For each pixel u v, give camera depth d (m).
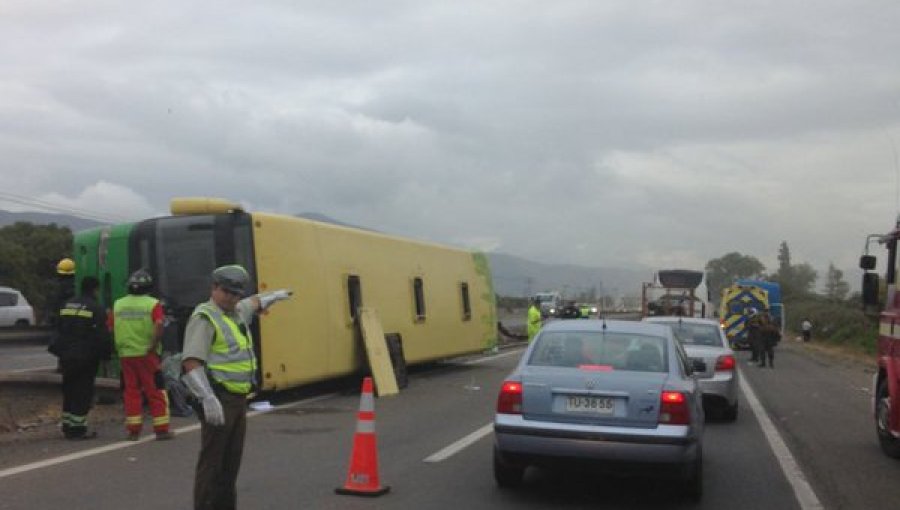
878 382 11.43
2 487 8.15
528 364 8.45
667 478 7.73
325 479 8.79
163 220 14.92
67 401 10.88
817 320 54.56
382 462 9.86
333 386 18.69
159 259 14.80
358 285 17.78
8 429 11.70
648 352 8.48
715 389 13.57
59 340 10.74
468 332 25.02
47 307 51.22
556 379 7.96
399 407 15.08
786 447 11.63
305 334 15.52
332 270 16.75
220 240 14.70
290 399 16.19
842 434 13.02
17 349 28.80
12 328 30.03
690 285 38.84
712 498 8.51
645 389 7.75
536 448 7.79
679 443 7.57
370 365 16.95
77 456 9.73
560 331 8.99
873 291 11.55
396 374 18.31
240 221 14.78
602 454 7.63
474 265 26.53
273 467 9.40
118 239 15.30
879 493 8.85
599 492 8.57
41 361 23.86
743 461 10.56
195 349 6.39
